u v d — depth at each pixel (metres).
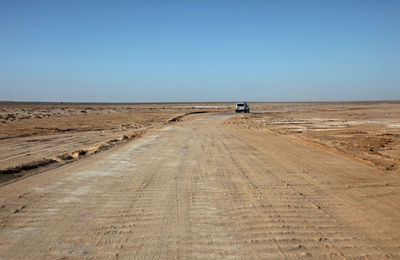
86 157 14.55
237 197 8.28
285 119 45.66
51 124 36.97
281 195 8.48
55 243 5.52
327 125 33.91
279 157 14.60
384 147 17.84
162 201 7.93
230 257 5.00
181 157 14.57
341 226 6.30
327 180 10.17
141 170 11.72
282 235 5.85
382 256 5.05
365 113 57.81
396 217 6.83
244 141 20.83
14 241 5.60
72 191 8.84
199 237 5.77
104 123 39.69
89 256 5.04
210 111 82.44
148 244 5.48
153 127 33.34
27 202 7.84
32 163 12.46
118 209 7.32
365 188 9.21
